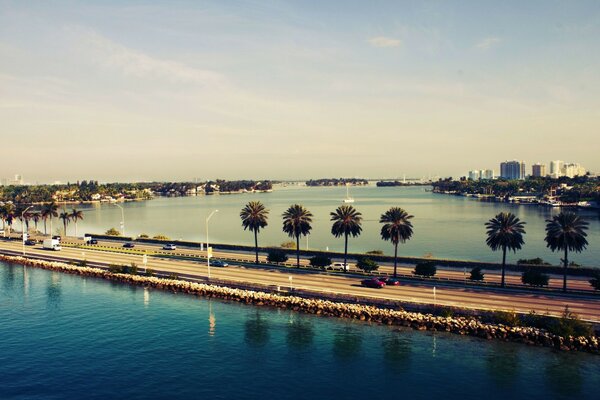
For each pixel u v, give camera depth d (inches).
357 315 2977.4
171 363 2341.3
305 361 2353.6
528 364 2283.5
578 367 2245.3
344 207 4197.8
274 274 4062.5
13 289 3900.1
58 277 4402.1
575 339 2438.5
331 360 2361.0
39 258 5315.0
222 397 2005.4
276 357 2405.3
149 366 2311.8
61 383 2140.7
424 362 2321.6
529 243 6845.5
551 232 3353.8
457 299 3070.9
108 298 3567.9
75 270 4579.2
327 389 2070.6
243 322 2945.4
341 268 4242.1
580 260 5531.5
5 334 2778.1
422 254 5910.4
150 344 2596.0
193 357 2412.6
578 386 2074.3
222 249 5935.0
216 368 2283.5
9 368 2299.5
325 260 4266.7
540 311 2765.7
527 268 4202.8
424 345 2527.1
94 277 4377.5
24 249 5590.6
